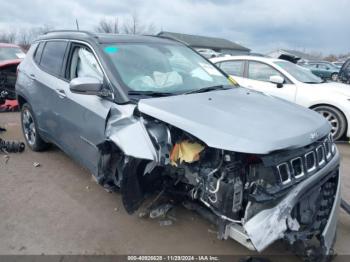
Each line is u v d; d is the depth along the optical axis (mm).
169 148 2674
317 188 2570
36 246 3004
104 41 3693
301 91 6520
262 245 2268
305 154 2510
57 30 4766
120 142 2783
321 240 2590
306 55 54250
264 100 3285
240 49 62219
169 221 3369
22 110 5238
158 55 3809
